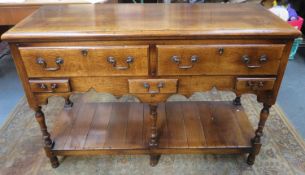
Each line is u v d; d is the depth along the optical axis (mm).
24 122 1819
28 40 1037
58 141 1431
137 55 1080
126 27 1073
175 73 1134
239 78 1149
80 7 1365
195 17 1198
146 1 2818
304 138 1668
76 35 1022
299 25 2504
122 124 1557
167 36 1033
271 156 1531
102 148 1387
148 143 1415
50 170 1456
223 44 1069
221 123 1562
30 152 1574
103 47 1061
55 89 1159
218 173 1433
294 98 2061
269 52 1083
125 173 1433
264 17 1195
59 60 1078
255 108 1931
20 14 1772
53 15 1240
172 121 1574
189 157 1527
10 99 2086
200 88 1190
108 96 2062
